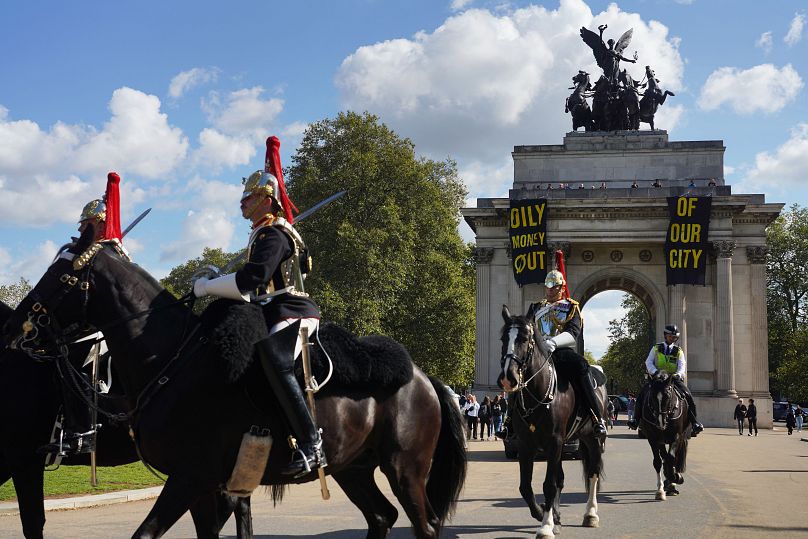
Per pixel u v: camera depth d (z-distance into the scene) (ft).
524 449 78.69
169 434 44.32
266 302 47.62
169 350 46.29
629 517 94.48
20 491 59.26
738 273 388.78
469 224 414.21
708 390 377.50
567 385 80.64
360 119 402.72
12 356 60.18
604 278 392.27
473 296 478.59
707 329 379.76
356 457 51.47
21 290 452.35
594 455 87.66
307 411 45.47
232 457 45.27
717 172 384.68
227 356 43.96
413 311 403.13
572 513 97.60
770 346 618.44
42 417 59.62
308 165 404.36
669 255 369.50
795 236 621.31
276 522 89.35
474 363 424.46
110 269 46.70
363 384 50.08
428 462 52.75
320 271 373.61
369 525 57.88
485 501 110.11
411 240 390.42
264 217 47.62
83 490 107.45
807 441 292.20
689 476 149.48
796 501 111.75
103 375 63.16
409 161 397.60
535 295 388.16
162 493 43.98
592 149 391.86
